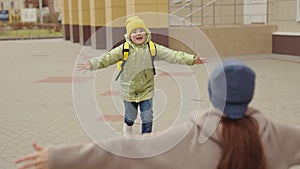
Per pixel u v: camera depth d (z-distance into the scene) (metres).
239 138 1.70
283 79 10.91
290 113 7.17
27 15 42.16
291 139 1.82
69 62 16.36
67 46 25.52
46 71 13.76
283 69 12.82
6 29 39.88
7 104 8.41
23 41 32.59
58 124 6.62
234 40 16.81
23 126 6.61
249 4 18.64
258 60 15.26
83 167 1.72
